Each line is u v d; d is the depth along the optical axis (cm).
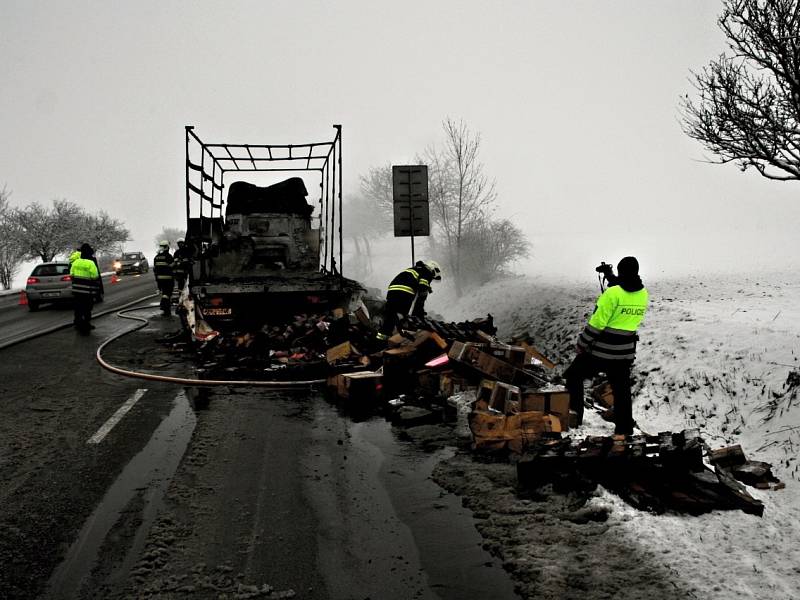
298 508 419
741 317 918
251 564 344
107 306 2006
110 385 819
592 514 397
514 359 730
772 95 928
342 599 310
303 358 951
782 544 358
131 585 322
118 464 506
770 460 503
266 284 1020
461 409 669
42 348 1140
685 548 353
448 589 318
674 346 838
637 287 541
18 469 495
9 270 3481
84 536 376
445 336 794
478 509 416
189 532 382
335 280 1083
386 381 727
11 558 349
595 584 319
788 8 891
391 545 367
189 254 1126
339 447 555
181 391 785
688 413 655
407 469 498
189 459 520
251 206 1234
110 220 5062
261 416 662
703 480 436
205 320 1023
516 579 327
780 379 620
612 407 636
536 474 447
